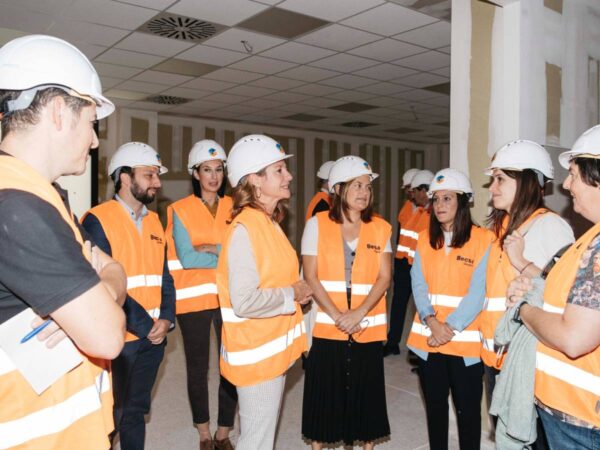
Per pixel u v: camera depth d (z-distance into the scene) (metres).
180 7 4.20
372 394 2.33
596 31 3.35
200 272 2.75
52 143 0.93
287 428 2.94
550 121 2.98
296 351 1.86
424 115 9.06
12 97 0.91
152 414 3.17
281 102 8.08
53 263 0.82
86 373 1.00
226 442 2.65
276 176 1.79
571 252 1.27
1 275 0.82
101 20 4.51
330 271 2.33
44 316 0.84
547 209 1.90
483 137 2.92
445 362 2.23
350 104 8.16
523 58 2.79
